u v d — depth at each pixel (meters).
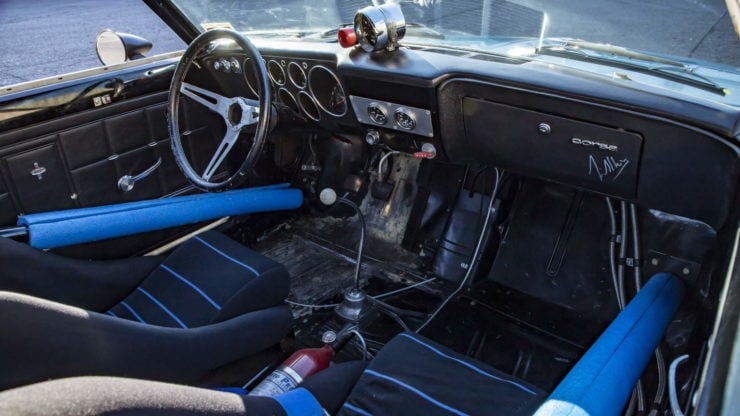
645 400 1.50
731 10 1.37
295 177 2.74
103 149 2.03
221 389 1.37
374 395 1.26
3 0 9.11
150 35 6.65
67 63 5.79
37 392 0.70
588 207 2.16
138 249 2.14
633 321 1.41
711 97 1.40
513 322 2.07
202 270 1.71
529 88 1.52
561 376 1.84
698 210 1.51
